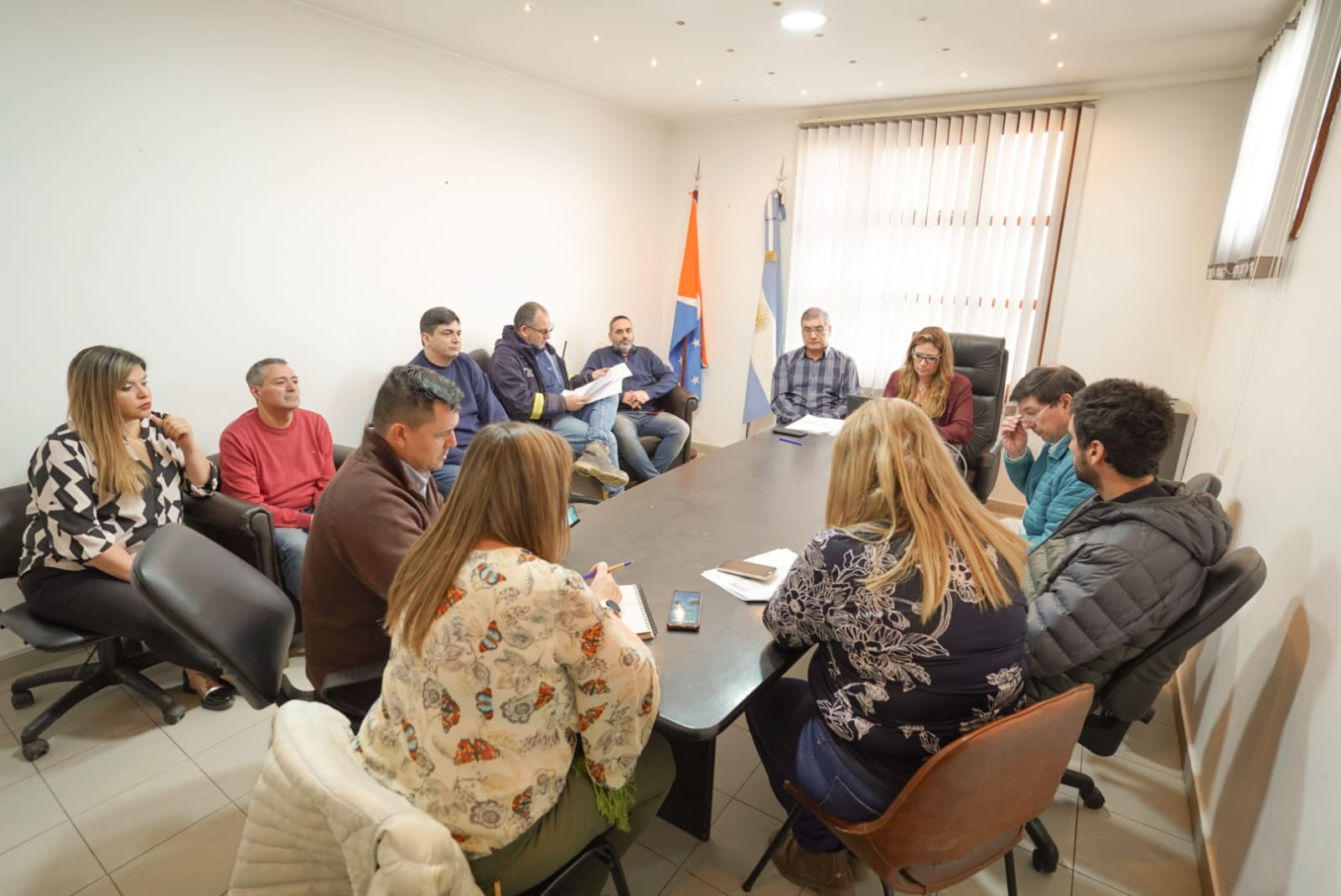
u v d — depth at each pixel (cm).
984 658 107
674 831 167
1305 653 128
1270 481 171
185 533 138
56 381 227
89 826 165
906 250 420
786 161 454
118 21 225
